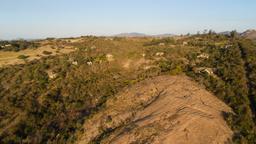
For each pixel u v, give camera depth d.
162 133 35.06
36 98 56.16
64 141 40.75
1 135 46.47
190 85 48.50
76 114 48.44
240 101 46.50
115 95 49.81
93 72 64.38
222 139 34.59
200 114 38.31
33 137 44.31
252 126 38.81
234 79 54.25
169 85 47.69
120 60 70.56
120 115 42.69
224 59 66.81
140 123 38.22
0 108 52.94
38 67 67.38
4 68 68.62
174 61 66.81
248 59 65.06
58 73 64.19
